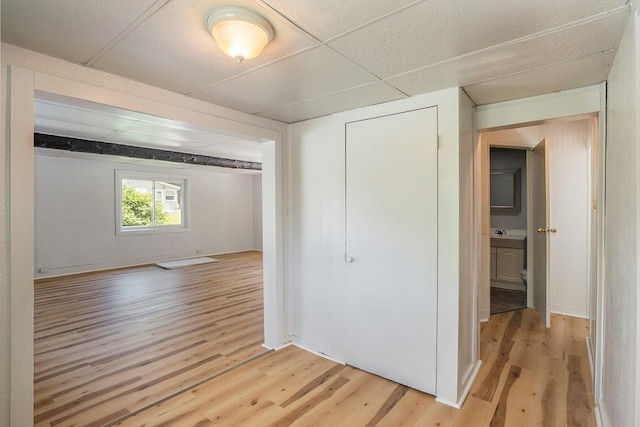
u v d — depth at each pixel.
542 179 3.54
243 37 1.33
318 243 2.87
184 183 7.80
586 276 3.67
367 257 2.54
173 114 2.19
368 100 2.37
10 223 1.53
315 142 2.86
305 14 1.29
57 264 5.83
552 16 1.30
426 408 2.11
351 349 2.65
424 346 2.27
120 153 4.61
